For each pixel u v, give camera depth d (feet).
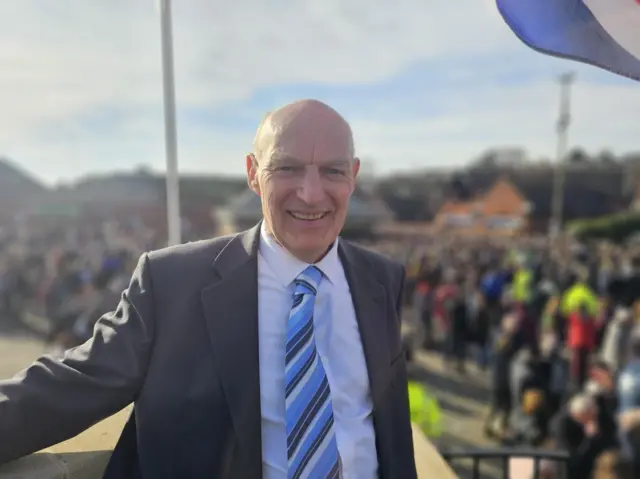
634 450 12.33
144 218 130.72
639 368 15.21
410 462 5.11
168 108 8.99
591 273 37.35
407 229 122.31
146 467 4.16
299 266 4.48
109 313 4.45
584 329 21.31
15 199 134.00
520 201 119.75
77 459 4.66
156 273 4.32
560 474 9.91
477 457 9.10
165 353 4.15
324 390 4.25
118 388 4.03
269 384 4.21
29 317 44.39
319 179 4.12
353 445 4.49
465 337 29.35
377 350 4.80
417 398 14.29
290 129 4.12
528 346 20.04
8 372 30.07
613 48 6.24
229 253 4.51
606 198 137.49
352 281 4.89
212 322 4.20
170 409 4.10
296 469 4.01
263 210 4.37
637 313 19.99
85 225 128.47
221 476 4.09
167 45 9.04
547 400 16.33
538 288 30.71
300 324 4.31
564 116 109.29
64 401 3.87
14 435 3.73
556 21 6.17
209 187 150.61
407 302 42.88
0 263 59.47
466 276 36.76
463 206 123.75
